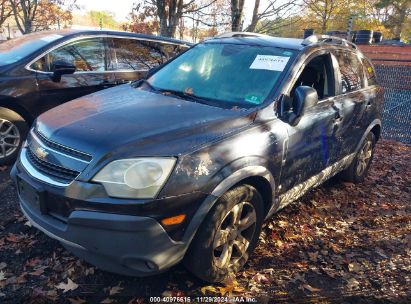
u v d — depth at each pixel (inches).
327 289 120.0
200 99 133.1
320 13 959.0
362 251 143.8
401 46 576.4
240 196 110.3
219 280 113.9
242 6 368.8
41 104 193.2
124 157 94.3
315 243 145.5
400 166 256.4
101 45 217.5
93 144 97.8
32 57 192.2
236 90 134.1
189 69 151.6
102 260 97.7
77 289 110.0
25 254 123.5
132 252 93.4
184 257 106.5
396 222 170.6
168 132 103.0
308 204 178.9
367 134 193.6
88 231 93.7
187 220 98.4
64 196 96.2
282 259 132.6
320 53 151.4
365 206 184.5
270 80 134.1
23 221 141.6
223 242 111.1
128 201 91.7
